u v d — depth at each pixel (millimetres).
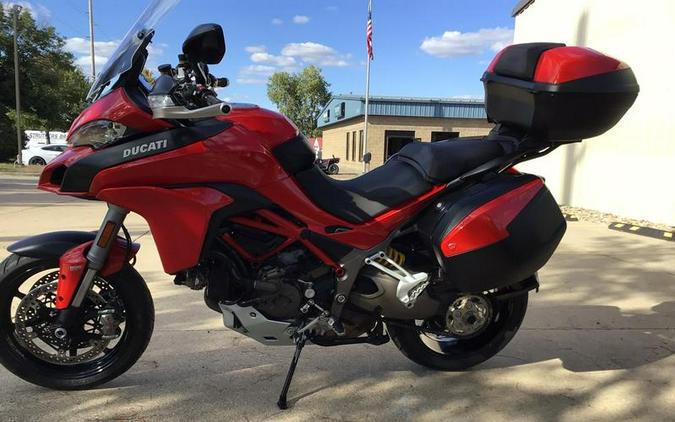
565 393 2930
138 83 2475
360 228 2633
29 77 31156
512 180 2768
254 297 2572
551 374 3154
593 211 10023
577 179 10734
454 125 30656
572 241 7035
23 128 35312
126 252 2676
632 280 5094
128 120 2336
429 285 2770
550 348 3520
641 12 8812
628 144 9172
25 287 4098
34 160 26953
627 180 9203
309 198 2604
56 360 2762
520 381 3062
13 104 31484
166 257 2441
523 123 2730
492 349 3158
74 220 8000
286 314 2602
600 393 2936
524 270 2701
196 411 2645
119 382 2916
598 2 9977
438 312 2809
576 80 2588
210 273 2594
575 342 3621
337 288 2623
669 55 8219
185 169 2375
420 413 2697
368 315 2723
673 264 5727
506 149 2805
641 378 3115
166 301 4242
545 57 2650
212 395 2803
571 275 5254
